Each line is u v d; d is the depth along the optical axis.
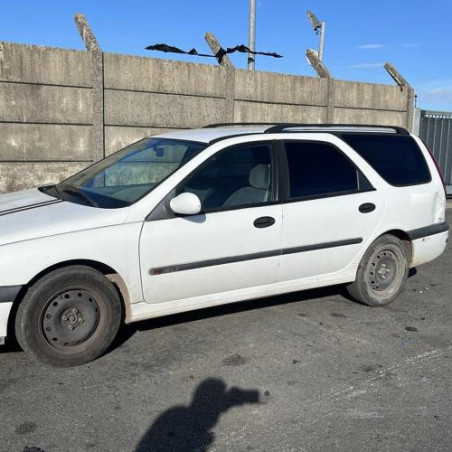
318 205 4.76
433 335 4.70
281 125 4.93
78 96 9.92
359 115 13.83
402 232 5.43
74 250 3.69
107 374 3.78
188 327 4.66
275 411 3.36
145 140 5.23
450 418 3.33
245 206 4.39
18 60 9.23
